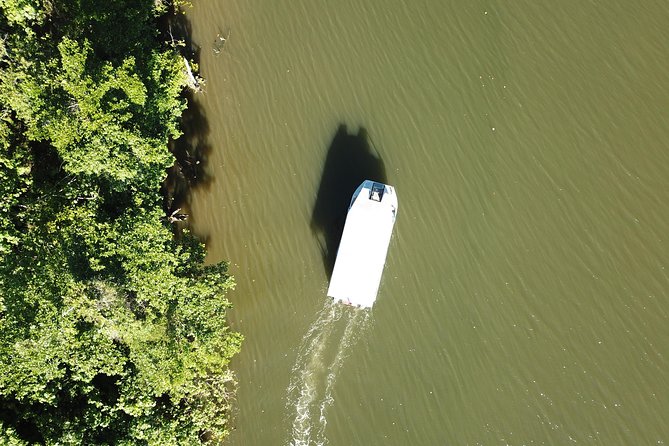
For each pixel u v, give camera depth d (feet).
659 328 79.82
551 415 79.61
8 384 65.51
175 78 78.18
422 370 82.94
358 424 83.05
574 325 81.10
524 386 80.74
